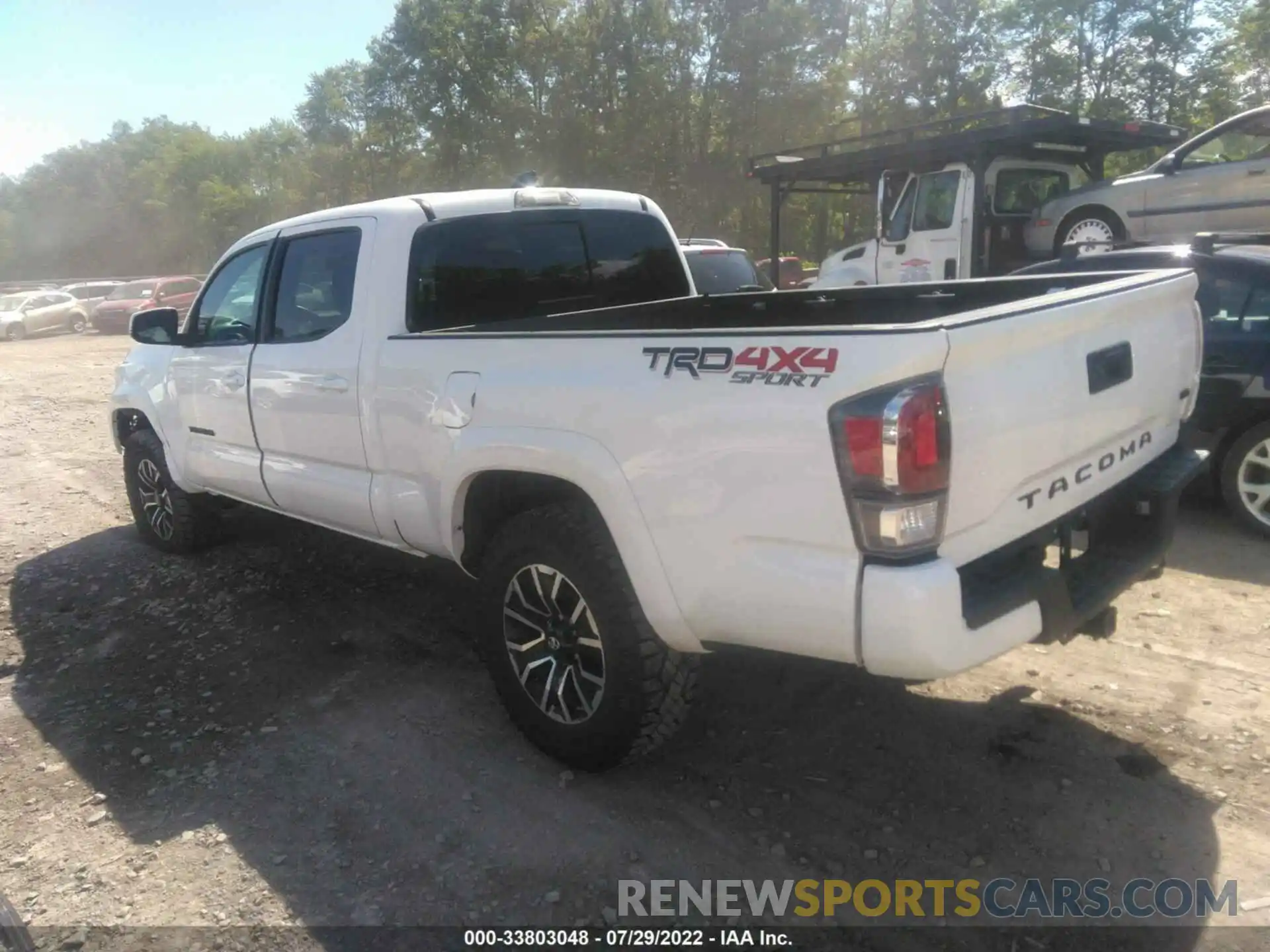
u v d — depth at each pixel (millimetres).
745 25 38812
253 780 3549
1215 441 5590
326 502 4398
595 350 3055
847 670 3652
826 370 2496
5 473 8859
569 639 3350
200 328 5242
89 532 6750
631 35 40500
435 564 5645
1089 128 9484
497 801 3338
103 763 3729
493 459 3355
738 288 11516
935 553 2514
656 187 42375
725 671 4168
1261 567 5000
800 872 2912
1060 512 2945
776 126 40125
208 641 4789
